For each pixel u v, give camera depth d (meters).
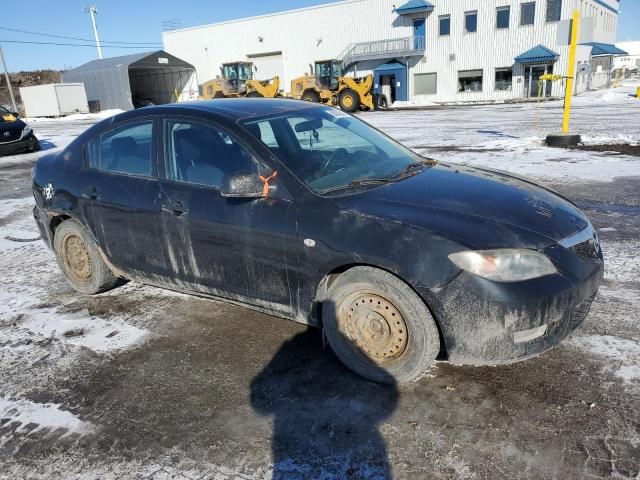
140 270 3.94
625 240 5.12
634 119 16.97
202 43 50.47
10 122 15.12
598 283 2.87
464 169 3.77
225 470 2.41
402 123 20.16
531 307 2.54
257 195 3.12
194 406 2.89
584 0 35.06
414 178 3.37
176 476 2.39
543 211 2.97
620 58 76.31
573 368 2.99
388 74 40.94
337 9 42.16
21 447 2.65
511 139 12.94
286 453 2.49
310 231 2.96
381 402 2.82
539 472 2.28
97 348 3.59
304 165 3.23
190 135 3.57
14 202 8.66
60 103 40.47
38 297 4.55
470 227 2.69
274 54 46.91
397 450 2.46
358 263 2.85
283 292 3.20
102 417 2.85
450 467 2.34
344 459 2.43
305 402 2.86
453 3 36.69
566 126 11.64
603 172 8.35
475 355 2.64
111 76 44.50
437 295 2.61
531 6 33.81
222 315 3.96
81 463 2.51
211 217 3.34
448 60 37.91
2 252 5.94
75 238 4.38
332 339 3.08
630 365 2.99
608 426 2.52
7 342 3.75
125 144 3.93
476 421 2.62
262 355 3.37
